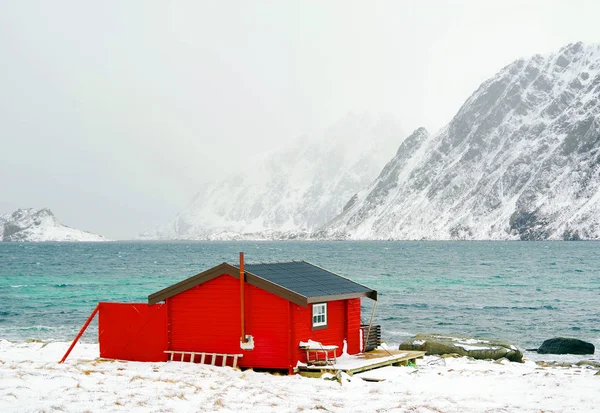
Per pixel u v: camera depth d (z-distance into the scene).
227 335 26.62
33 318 59.38
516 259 179.62
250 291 26.20
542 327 54.41
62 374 23.33
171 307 27.78
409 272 129.00
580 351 41.62
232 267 26.17
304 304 24.95
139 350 28.16
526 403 22.03
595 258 180.75
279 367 25.72
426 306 68.81
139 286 97.81
